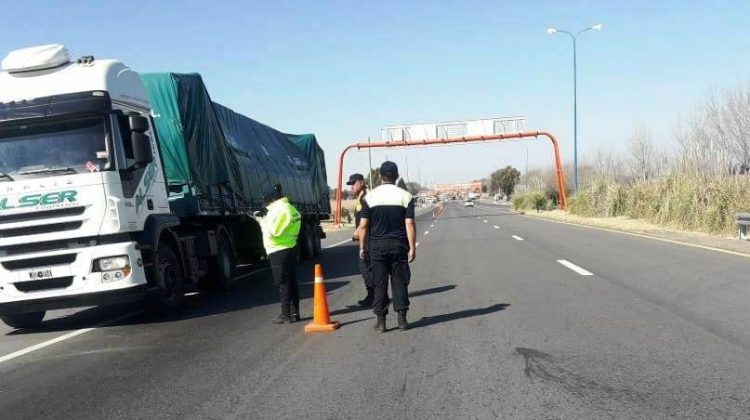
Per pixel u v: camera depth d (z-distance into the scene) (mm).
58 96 8812
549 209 57531
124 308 11234
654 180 30766
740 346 6473
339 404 5184
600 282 11117
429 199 157125
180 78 12039
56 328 9695
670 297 9375
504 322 8047
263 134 18359
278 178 18000
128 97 9609
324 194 23719
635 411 4758
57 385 6180
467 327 7848
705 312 8203
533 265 14141
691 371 5680
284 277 8750
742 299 9016
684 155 27016
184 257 10805
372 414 4910
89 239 8539
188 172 11680
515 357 6367
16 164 8633
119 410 5301
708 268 12383
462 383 5602
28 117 8680
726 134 29859
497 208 81688
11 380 6480
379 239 7734
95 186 8492
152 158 9492
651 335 7059
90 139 8695
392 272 7895
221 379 6062
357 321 8609
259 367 6438
